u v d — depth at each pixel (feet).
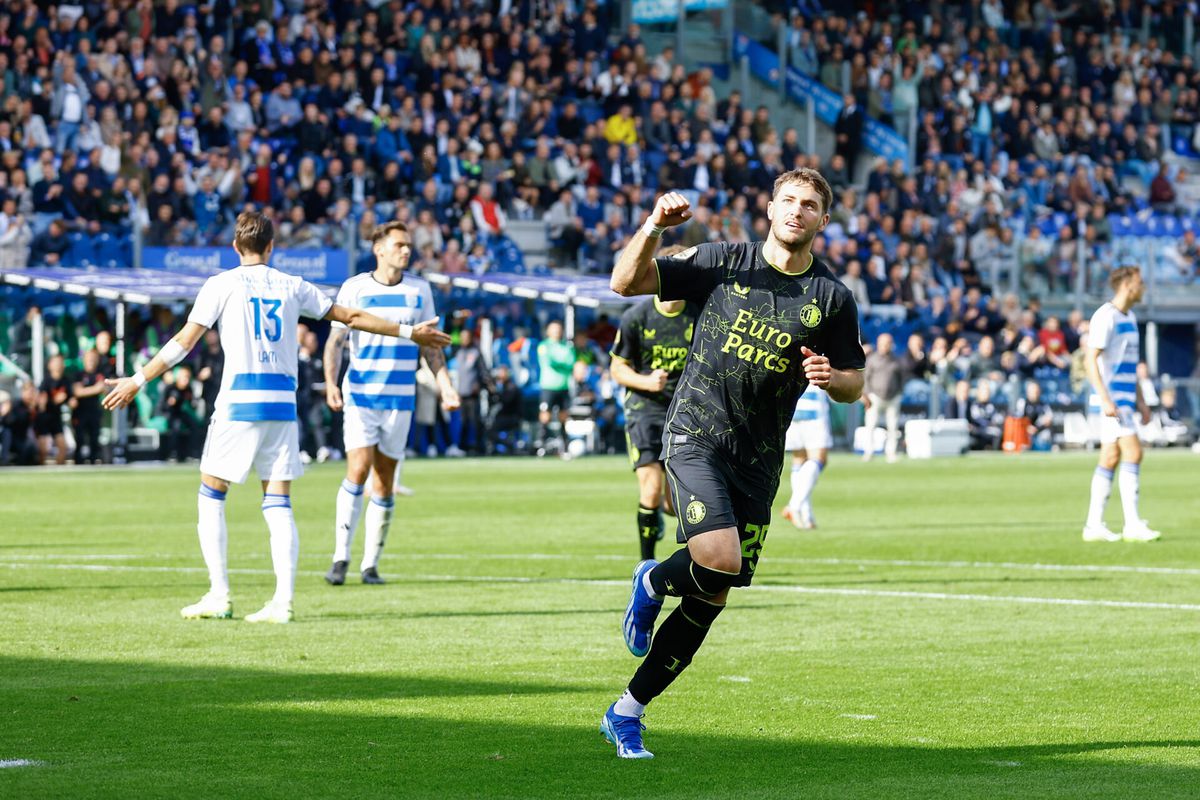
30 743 27.96
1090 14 215.51
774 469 28.66
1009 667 36.70
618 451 146.00
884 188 177.88
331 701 32.09
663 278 28.17
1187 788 25.11
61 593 49.67
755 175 174.60
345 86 157.28
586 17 179.42
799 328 27.86
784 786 25.20
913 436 150.71
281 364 44.04
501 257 151.53
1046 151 197.98
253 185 145.38
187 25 153.07
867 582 54.03
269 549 64.03
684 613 27.73
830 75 191.93
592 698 32.53
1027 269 174.91
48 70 141.38
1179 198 201.26
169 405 129.08
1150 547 66.54
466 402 140.67
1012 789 25.04
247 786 24.88
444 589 51.57
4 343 126.31
